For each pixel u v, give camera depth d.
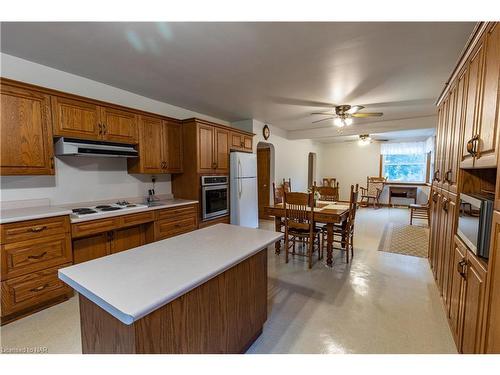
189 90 3.18
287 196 3.19
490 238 1.16
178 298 1.12
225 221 4.19
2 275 1.89
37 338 1.79
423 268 3.09
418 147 7.73
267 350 1.66
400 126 4.80
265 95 3.38
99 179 3.01
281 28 1.81
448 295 1.94
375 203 7.90
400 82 2.86
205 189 3.73
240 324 1.57
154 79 2.81
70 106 2.43
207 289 1.29
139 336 0.96
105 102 2.69
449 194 1.99
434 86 2.97
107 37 1.92
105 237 2.75
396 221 5.87
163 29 1.82
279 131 6.04
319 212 3.09
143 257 1.33
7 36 1.89
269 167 6.02
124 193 3.29
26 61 2.32
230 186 4.27
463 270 1.47
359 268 3.09
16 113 2.08
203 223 3.77
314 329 1.90
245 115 4.57
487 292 1.13
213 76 2.72
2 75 2.19
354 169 8.76
